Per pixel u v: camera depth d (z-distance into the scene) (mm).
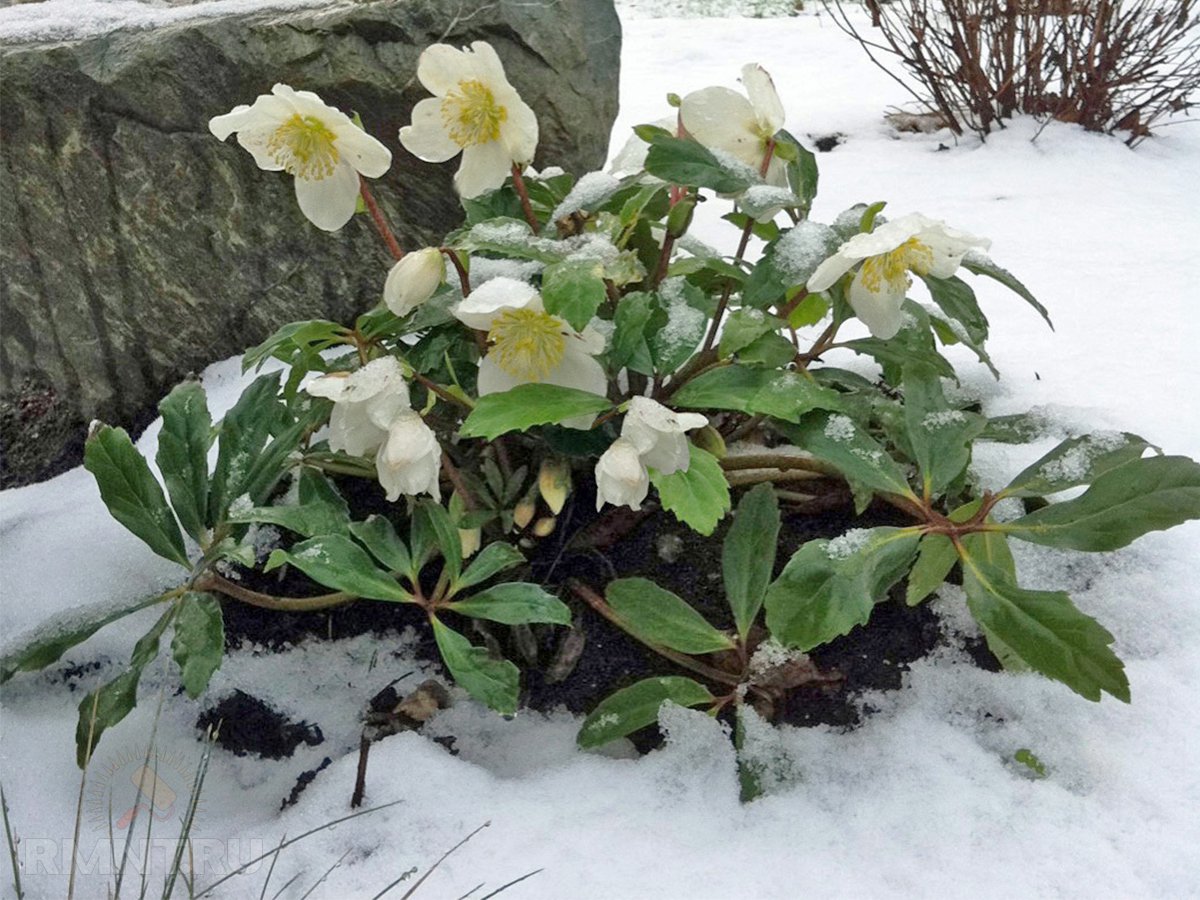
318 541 406
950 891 346
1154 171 930
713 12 1863
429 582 482
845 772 395
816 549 385
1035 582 450
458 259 412
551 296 373
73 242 662
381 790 403
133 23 619
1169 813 359
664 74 1344
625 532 479
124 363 691
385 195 625
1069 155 964
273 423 466
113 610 487
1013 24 1008
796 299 451
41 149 634
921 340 466
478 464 486
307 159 409
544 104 604
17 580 514
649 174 438
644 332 427
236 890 383
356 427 414
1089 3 1017
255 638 481
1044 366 587
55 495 609
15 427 701
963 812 372
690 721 409
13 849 352
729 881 356
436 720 447
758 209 409
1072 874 346
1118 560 454
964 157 973
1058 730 395
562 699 444
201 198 637
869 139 1053
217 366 680
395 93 588
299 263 650
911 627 438
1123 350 599
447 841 380
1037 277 710
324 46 587
